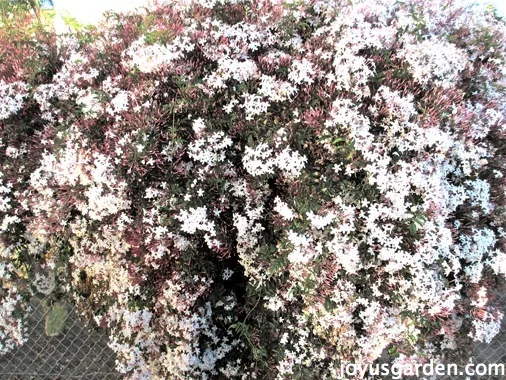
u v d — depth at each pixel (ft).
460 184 9.71
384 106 8.69
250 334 9.46
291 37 10.02
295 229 8.13
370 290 8.57
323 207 8.11
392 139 8.45
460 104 9.50
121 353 9.77
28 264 10.62
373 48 9.47
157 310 9.49
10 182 9.97
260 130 8.88
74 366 13.52
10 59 10.88
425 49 9.11
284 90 8.73
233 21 10.39
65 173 8.96
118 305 9.81
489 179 10.29
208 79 8.98
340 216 8.02
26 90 10.19
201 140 8.71
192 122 9.02
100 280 10.19
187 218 8.48
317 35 9.78
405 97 8.82
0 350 10.80
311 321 8.86
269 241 9.07
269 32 10.00
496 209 10.12
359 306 8.77
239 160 9.34
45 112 10.23
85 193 8.85
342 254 7.87
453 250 9.25
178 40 9.27
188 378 9.38
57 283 11.23
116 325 9.80
